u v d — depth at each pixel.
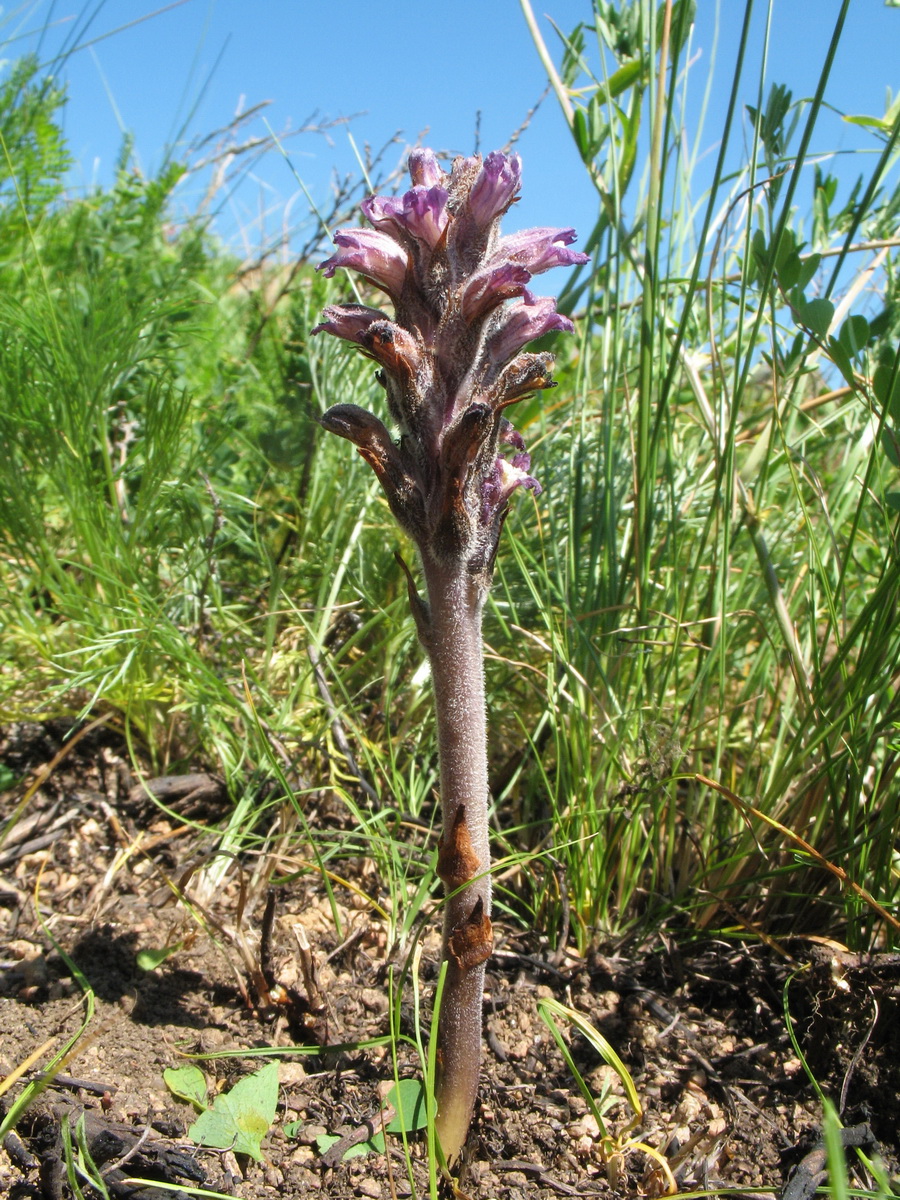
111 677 0.34
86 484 0.39
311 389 0.46
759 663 0.35
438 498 0.21
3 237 0.51
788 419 0.38
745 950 0.29
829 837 0.30
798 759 0.30
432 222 0.20
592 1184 0.23
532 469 0.41
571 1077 0.26
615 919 0.31
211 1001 0.28
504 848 0.34
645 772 0.30
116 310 0.41
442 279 0.20
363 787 0.34
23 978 0.28
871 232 0.35
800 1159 0.24
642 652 0.32
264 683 0.38
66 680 0.35
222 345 0.55
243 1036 0.27
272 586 0.38
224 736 0.36
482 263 0.21
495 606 0.35
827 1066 0.26
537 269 0.21
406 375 0.20
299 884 0.32
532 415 0.42
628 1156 0.24
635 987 0.29
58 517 0.45
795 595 0.36
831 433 0.47
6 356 0.40
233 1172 0.23
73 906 0.31
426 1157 0.23
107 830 0.34
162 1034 0.26
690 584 0.32
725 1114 0.25
